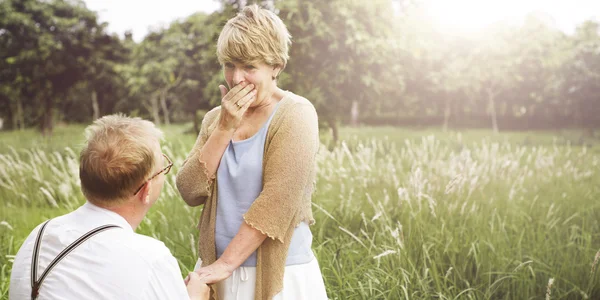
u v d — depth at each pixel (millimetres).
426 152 6172
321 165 5574
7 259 3828
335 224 4441
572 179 6703
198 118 16125
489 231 4289
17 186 5848
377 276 3367
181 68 22625
